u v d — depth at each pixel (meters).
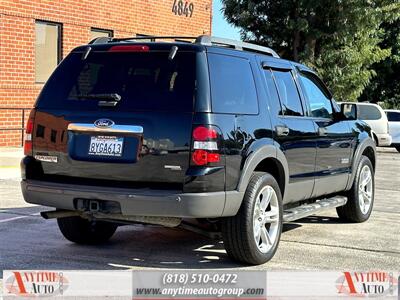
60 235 7.44
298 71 7.30
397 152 24.14
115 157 5.61
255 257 6.01
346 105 7.96
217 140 5.46
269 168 6.54
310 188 7.13
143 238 7.43
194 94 5.51
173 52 5.74
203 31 21.77
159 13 19.47
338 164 7.78
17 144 15.18
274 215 6.29
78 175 5.80
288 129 6.56
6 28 14.59
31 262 6.17
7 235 7.36
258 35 20.50
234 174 5.66
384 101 33.97
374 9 19.22
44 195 5.86
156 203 5.38
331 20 19.55
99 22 17.17
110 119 5.66
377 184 13.25
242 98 6.00
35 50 15.50
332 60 20.16
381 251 6.90
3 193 10.23
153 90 5.66
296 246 7.07
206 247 6.98
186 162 5.39
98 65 6.02
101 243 7.10
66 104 5.96
